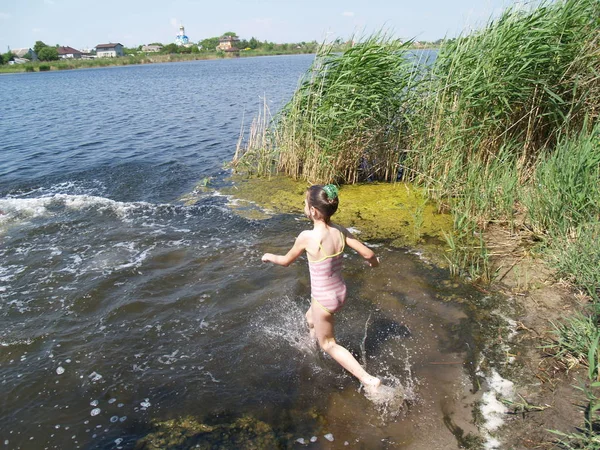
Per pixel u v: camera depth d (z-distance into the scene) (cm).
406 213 723
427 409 353
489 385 371
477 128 710
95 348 439
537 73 683
